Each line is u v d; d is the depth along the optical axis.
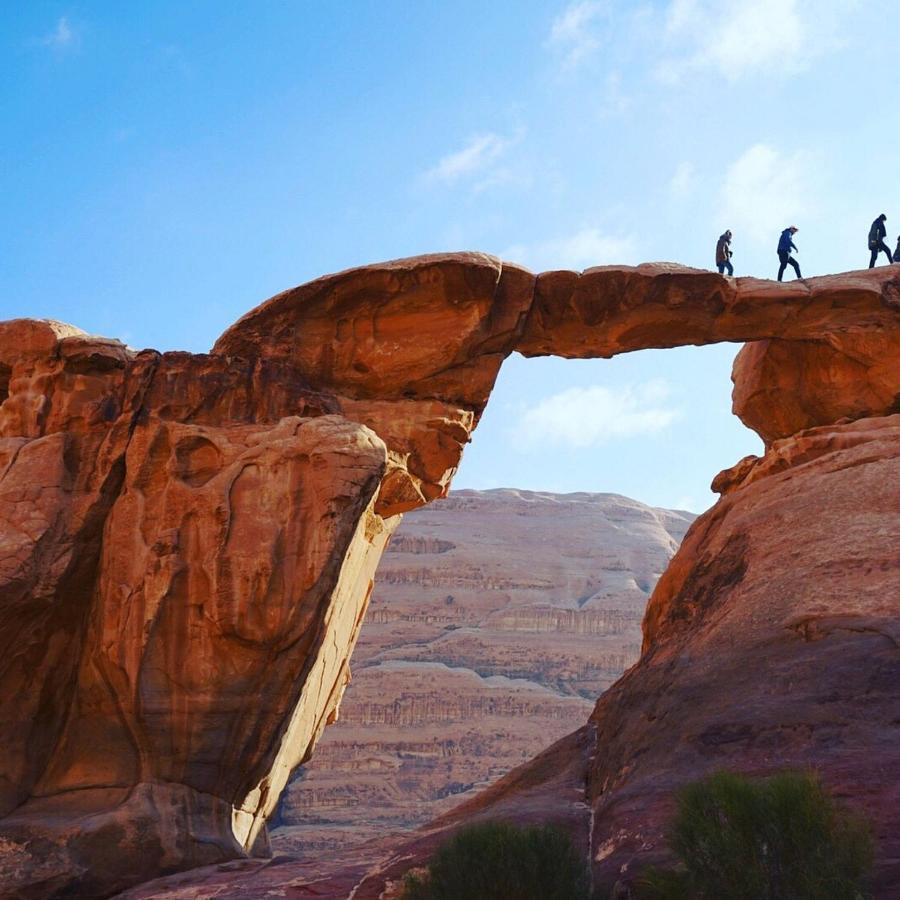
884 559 19.44
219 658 21.14
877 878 12.72
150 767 21.20
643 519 127.75
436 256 23.28
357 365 23.70
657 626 23.45
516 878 13.78
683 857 12.77
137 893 18.12
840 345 24.97
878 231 27.36
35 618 21.78
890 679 16.86
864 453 22.31
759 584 20.36
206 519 21.47
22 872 19.86
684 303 24.23
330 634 23.31
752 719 17.00
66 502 22.16
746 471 25.25
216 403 22.84
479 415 24.48
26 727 21.69
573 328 24.39
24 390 23.02
